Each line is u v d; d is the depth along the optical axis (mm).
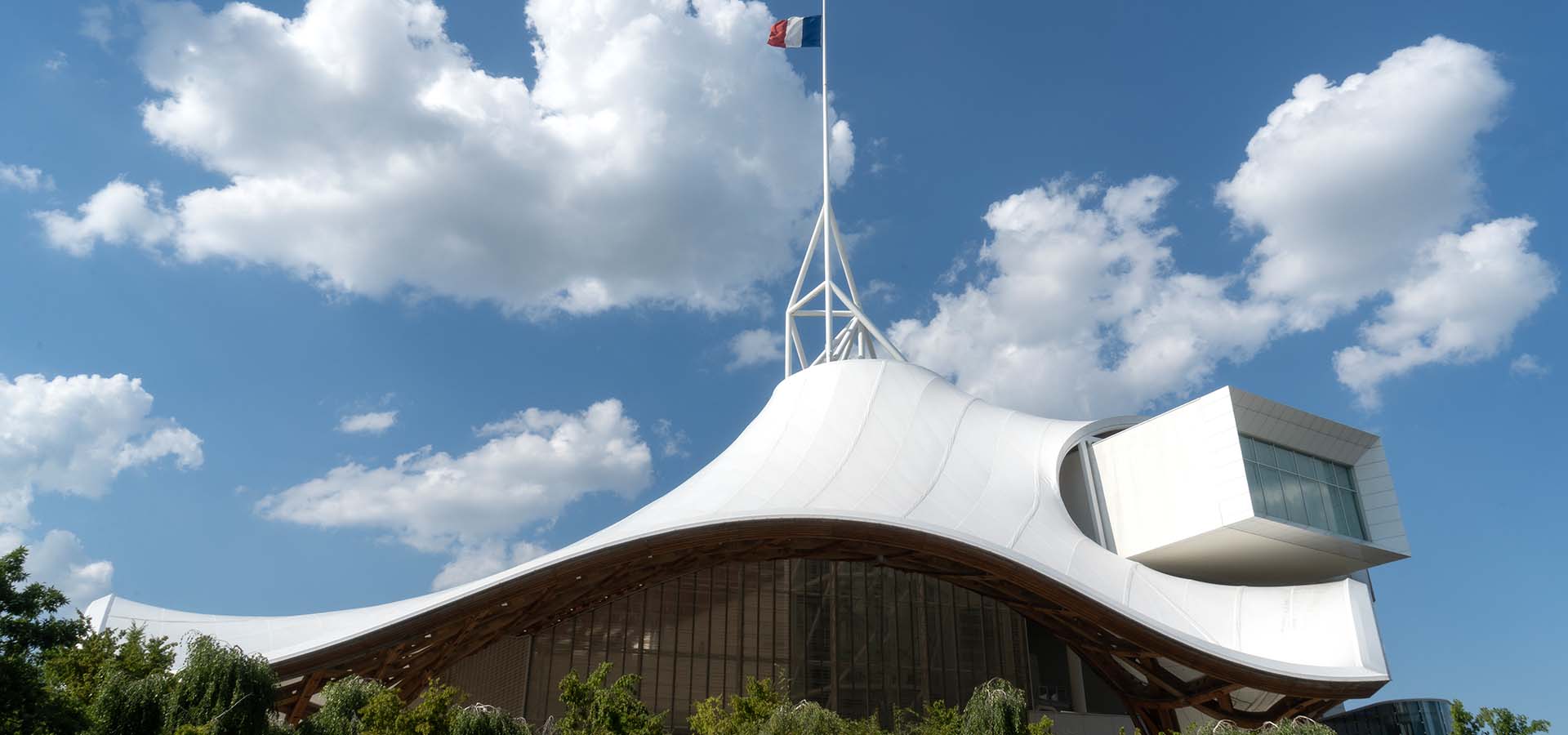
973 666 54562
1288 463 48531
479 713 27016
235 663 22734
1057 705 56375
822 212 66938
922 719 48562
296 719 37219
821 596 54406
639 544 41000
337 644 35312
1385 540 49719
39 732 18953
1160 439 49281
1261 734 34281
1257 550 48531
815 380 57000
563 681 32500
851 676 53094
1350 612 41500
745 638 52750
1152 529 48594
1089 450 52531
